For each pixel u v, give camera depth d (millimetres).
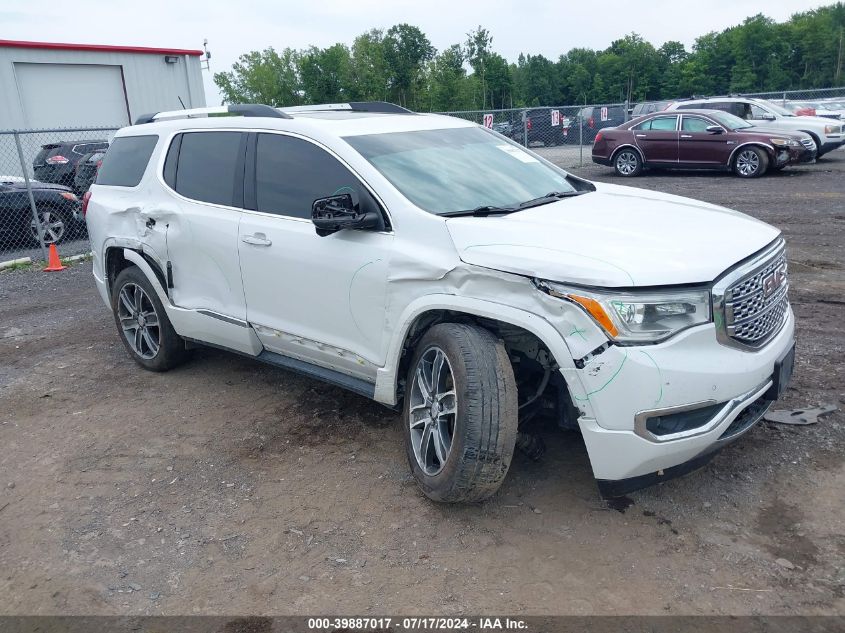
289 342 4566
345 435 4578
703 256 3270
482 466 3373
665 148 17391
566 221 3711
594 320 3076
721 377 3146
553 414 3816
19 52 21125
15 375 6074
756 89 91062
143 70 24016
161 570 3391
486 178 4348
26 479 4309
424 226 3738
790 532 3330
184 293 5234
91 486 4180
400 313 3801
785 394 4645
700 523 3443
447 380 3633
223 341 5066
